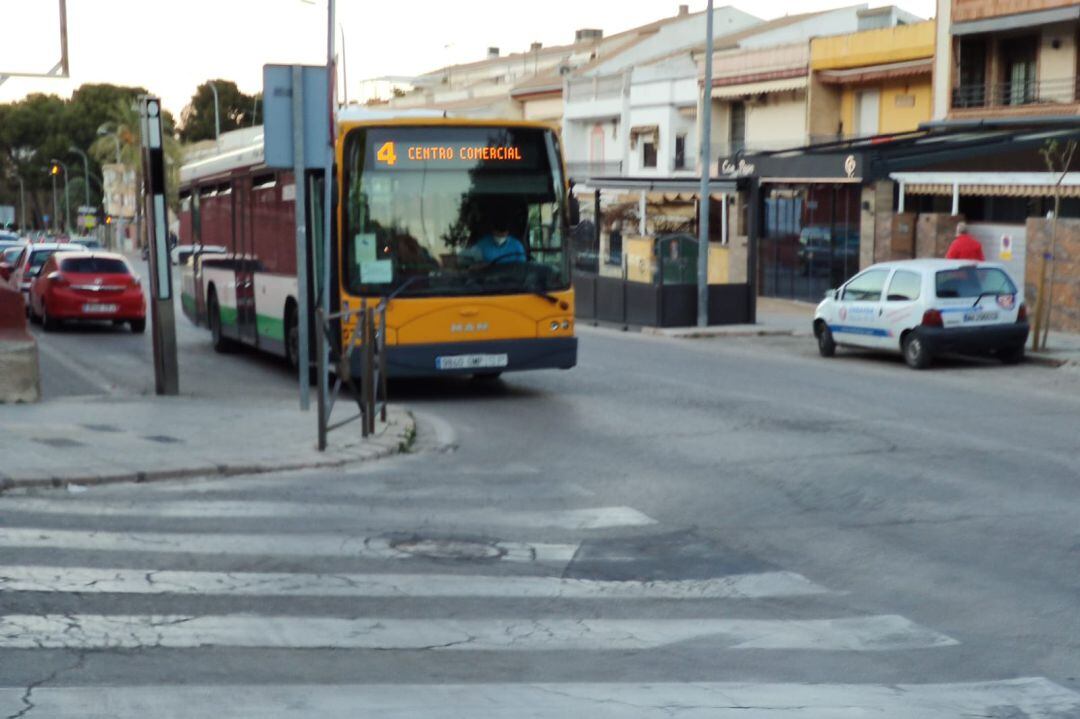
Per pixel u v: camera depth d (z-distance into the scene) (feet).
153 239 54.60
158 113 54.60
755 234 99.71
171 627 22.17
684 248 98.68
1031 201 102.78
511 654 21.39
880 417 50.11
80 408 49.08
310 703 18.44
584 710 18.43
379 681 19.70
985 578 26.55
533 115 233.55
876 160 106.93
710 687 19.76
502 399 56.03
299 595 24.48
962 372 68.85
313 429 44.45
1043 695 19.52
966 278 70.85
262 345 66.08
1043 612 24.13
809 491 35.63
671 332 94.22
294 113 46.42
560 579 26.32
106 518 30.58
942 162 104.42
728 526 31.42
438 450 42.37
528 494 35.09
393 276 53.62
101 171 413.80
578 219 56.13
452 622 23.13
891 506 33.63
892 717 18.39
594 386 60.75
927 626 23.30
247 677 19.67
